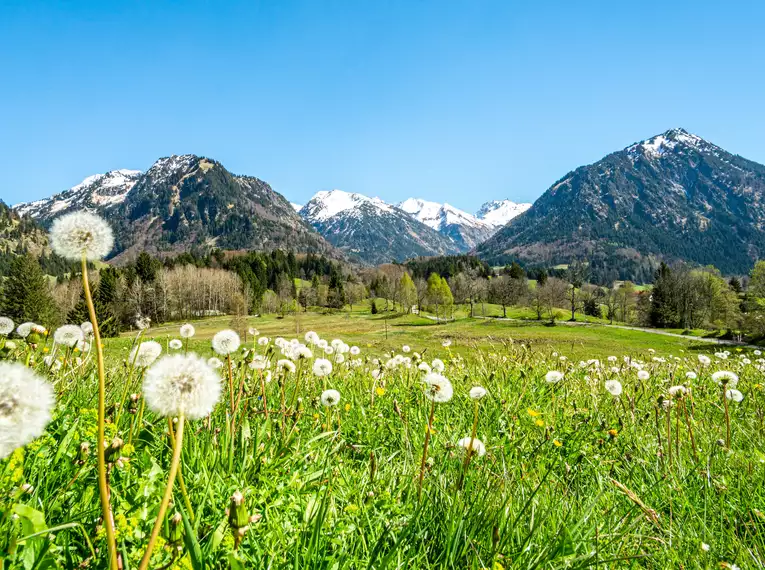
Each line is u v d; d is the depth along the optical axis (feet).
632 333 237.25
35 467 8.16
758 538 9.90
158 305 270.05
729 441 14.57
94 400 12.43
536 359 26.25
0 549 5.92
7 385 3.69
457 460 12.02
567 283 378.12
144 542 6.59
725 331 223.71
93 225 4.76
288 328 265.54
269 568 6.80
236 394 13.97
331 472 10.23
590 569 8.39
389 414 17.17
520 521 9.41
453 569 7.84
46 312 171.53
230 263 574.15
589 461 13.26
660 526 9.84
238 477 9.50
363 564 7.59
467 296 384.47
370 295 570.46
